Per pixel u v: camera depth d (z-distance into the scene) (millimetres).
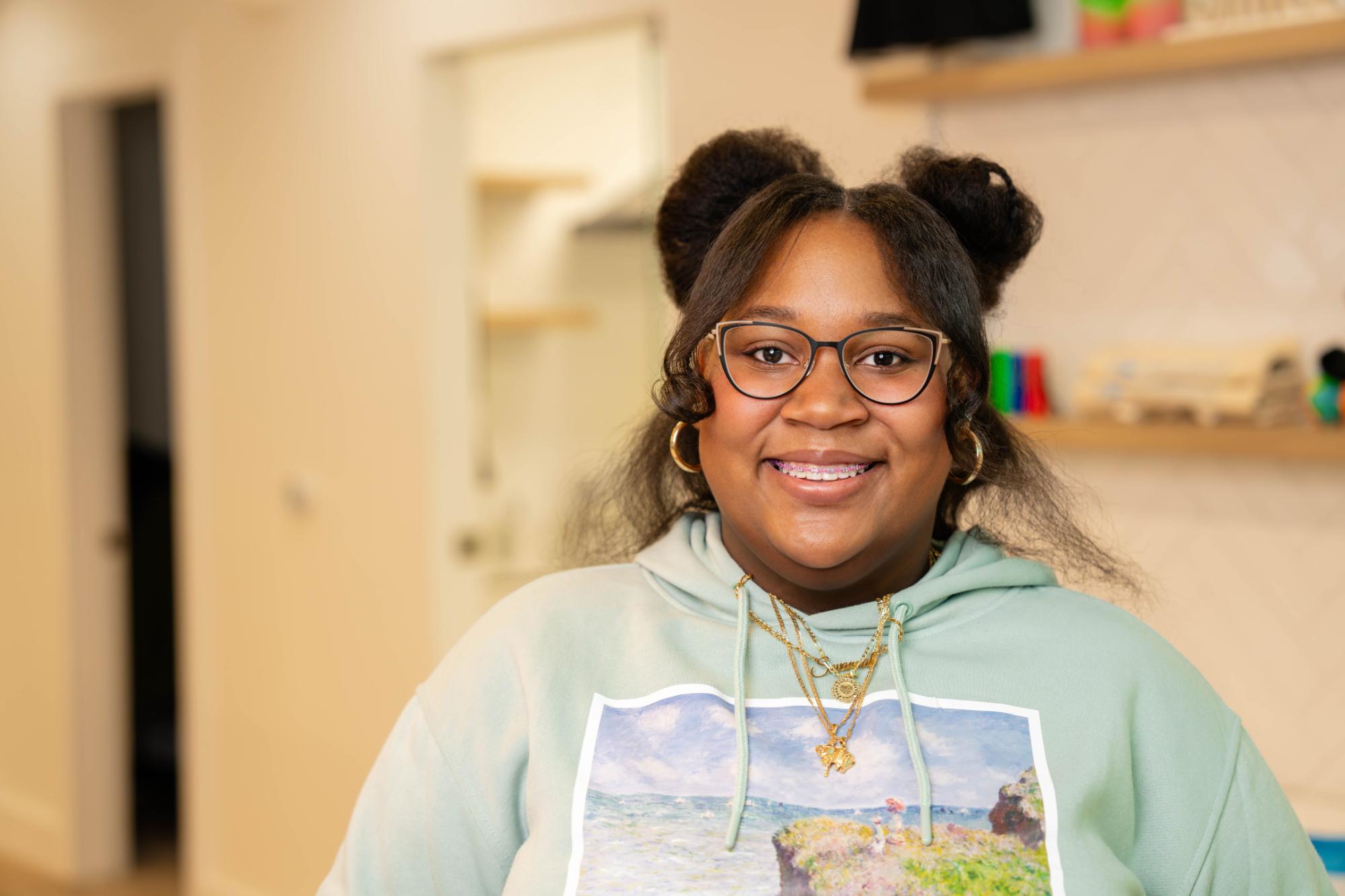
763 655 1217
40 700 4289
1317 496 2059
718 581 1268
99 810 4160
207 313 3701
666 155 2703
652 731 1171
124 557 4230
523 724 1208
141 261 4535
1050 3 2213
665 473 1396
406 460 3197
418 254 3131
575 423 3521
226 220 3619
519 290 3490
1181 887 1165
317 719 3457
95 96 3984
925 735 1151
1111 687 1176
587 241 3527
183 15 3670
